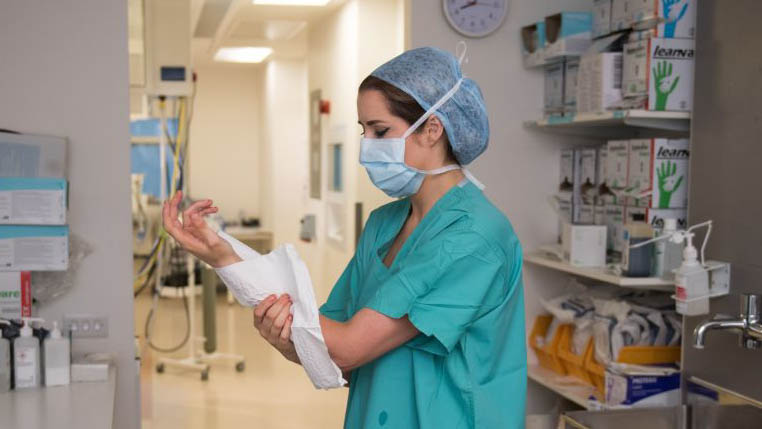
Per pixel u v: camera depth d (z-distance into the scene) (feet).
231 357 18.34
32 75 8.60
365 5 16.29
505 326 4.78
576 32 9.43
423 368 4.59
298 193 27.40
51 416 6.68
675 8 7.93
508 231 4.74
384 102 4.56
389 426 4.65
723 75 7.26
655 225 8.18
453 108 4.59
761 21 6.75
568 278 10.63
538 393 10.61
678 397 8.12
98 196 8.78
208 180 31.45
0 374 7.44
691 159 7.75
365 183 16.81
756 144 6.80
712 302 7.39
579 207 10.10
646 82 7.95
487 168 10.37
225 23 19.99
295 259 4.14
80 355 8.80
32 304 8.61
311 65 21.17
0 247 8.16
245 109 31.60
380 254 5.16
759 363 6.81
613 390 8.36
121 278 8.87
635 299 9.26
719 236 7.32
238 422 14.48
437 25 10.09
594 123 9.65
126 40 8.74
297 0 17.07
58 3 8.61
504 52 10.31
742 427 6.96
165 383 17.02
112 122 8.77
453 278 4.37
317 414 15.05
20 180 8.18
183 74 13.09
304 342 4.04
